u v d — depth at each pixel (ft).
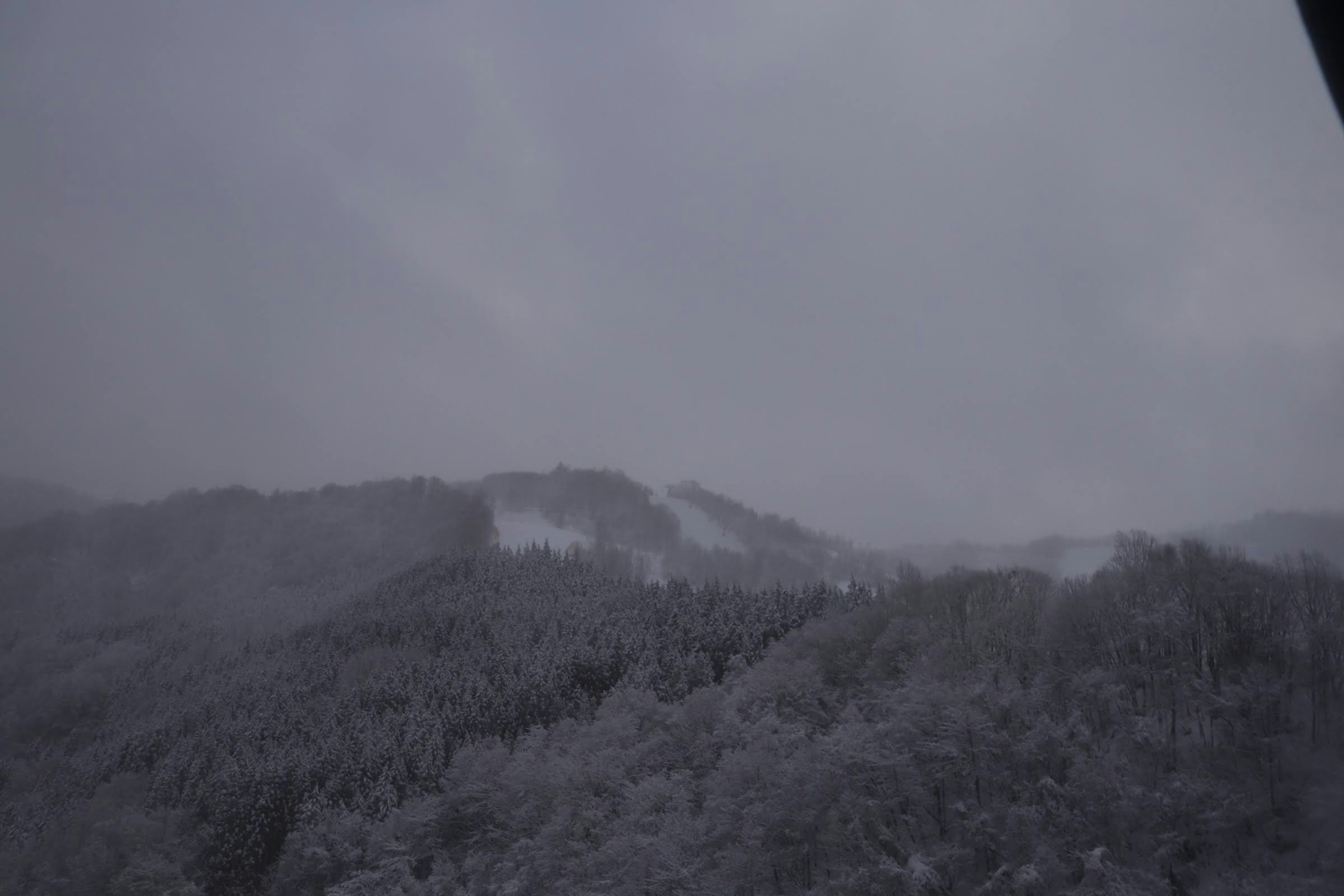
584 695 305.32
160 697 473.67
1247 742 140.87
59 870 255.50
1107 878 117.80
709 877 152.46
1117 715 157.99
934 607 235.61
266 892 246.27
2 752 438.40
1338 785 127.54
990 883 125.29
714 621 346.33
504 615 477.77
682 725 224.12
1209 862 125.70
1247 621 164.14
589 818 192.34
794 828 151.94
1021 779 146.51
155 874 248.11
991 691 161.68
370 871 219.20
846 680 228.84
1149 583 180.75
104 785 329.93
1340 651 147.13
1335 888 110.83
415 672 397.60
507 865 192.24
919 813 148.15
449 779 245.65
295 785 277.85
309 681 435.53
